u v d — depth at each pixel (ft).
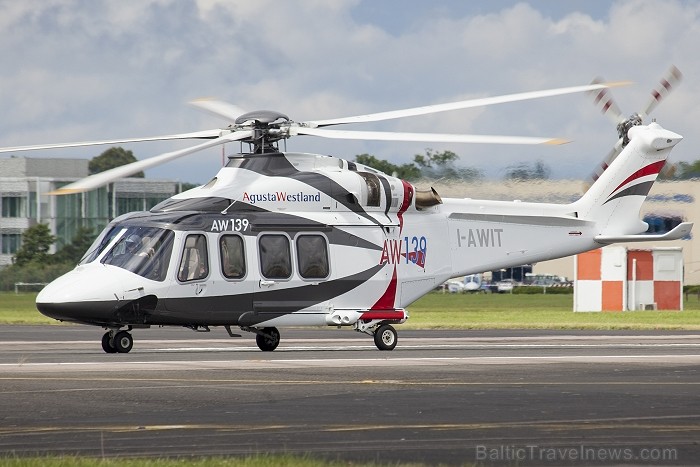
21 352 201.57
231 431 106.63
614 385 145.38
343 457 93.30
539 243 236.22
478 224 229.04
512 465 90.58
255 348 219.20
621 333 291.38
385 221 216.74
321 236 210.59
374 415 116.98
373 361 180.86
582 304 449.06
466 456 94.12
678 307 449.06
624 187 247.09
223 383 145.28
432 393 135.54
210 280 200.54
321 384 144.66
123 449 97.14
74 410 120.26
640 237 242.58
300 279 207.82
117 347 199.21
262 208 207.00
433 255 222.48
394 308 217.15
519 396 132.98
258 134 209.46
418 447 98.22
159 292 196.65
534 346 229.25
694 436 103.96
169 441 101.19
